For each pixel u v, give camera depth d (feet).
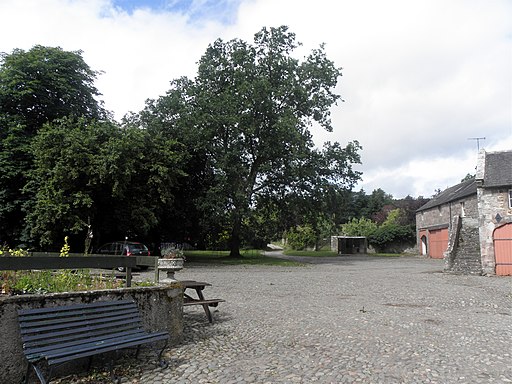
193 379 17.92
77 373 18.52
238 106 103.86
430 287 53.67
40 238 81.61
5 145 83.35
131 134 83.56
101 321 18.88
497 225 76.74
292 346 23.43
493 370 19.25
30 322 16.44
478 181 78.54
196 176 110.73
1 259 17.43
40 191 78.48
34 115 92.73
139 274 63.82
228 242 134.82
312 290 48.96
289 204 120.06
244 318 31.35
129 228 92.68
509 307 38.17
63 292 18.93
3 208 82.48
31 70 88.94
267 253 190.08
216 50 113.09
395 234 197.06
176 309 24.27
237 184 101.76
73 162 77.41
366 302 39.86
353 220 235.81
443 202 146.10
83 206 80.12
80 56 97.81
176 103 102.78
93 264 21.50
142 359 20.72
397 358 21.11
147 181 87.40
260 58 112.98
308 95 111.65
